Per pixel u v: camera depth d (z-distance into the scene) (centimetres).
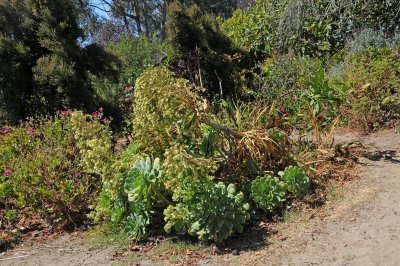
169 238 416
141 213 418
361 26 1015
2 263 416
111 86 899
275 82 780
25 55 721
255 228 415
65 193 482
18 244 457
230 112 556
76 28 758
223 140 494
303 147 545
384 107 687
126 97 780
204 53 827
